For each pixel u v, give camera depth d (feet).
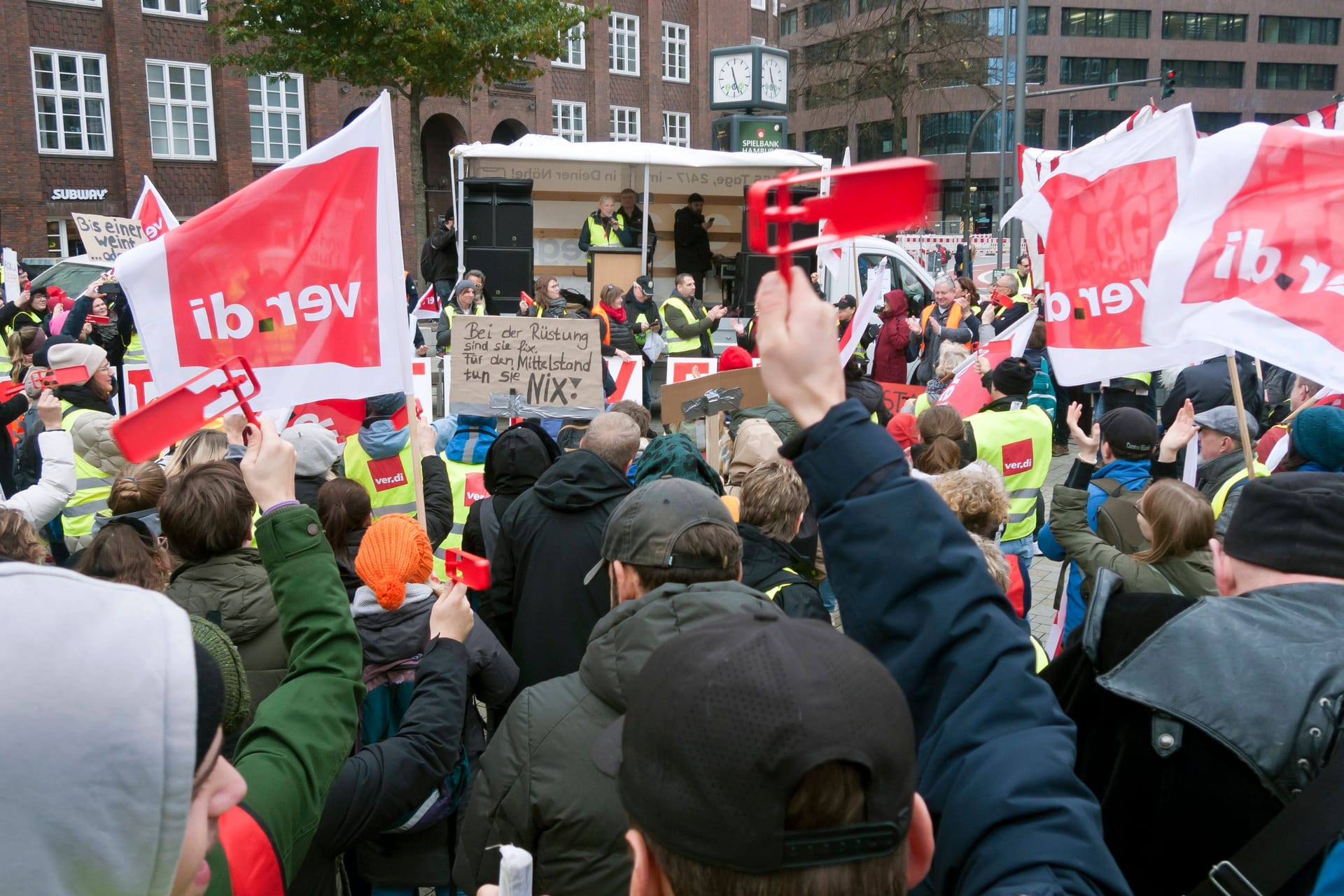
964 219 124.36
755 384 19.58
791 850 3.00
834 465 4.48
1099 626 6.16
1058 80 231.09
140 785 2.79
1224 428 15.85
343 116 99.55
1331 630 5.40
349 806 7.30
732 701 3.09
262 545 6.26
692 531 7.63
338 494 11.02
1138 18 235.81
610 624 7.05
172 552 9.36
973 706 4.38
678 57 122.72
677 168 50.26
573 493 11.87
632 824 3.40
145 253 11.19
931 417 16.06
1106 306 13.32
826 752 2.99
